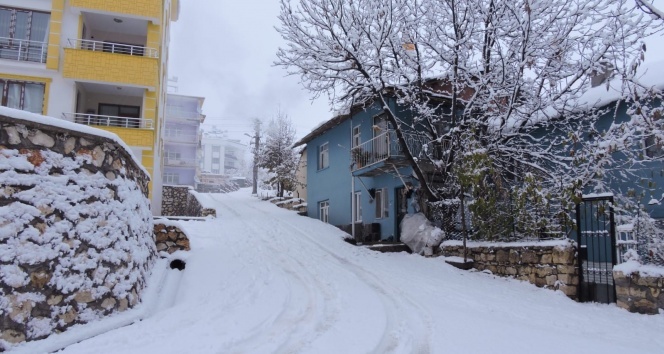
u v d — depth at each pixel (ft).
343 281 27.17
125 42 58.80
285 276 27.35
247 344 14.61
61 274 15.08
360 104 45.70
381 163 45.96
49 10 50.90
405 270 32.55
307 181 74.49
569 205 27.84
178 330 15.94
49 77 49.67
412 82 42.27
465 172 33.53
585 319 21.01
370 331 16.62
